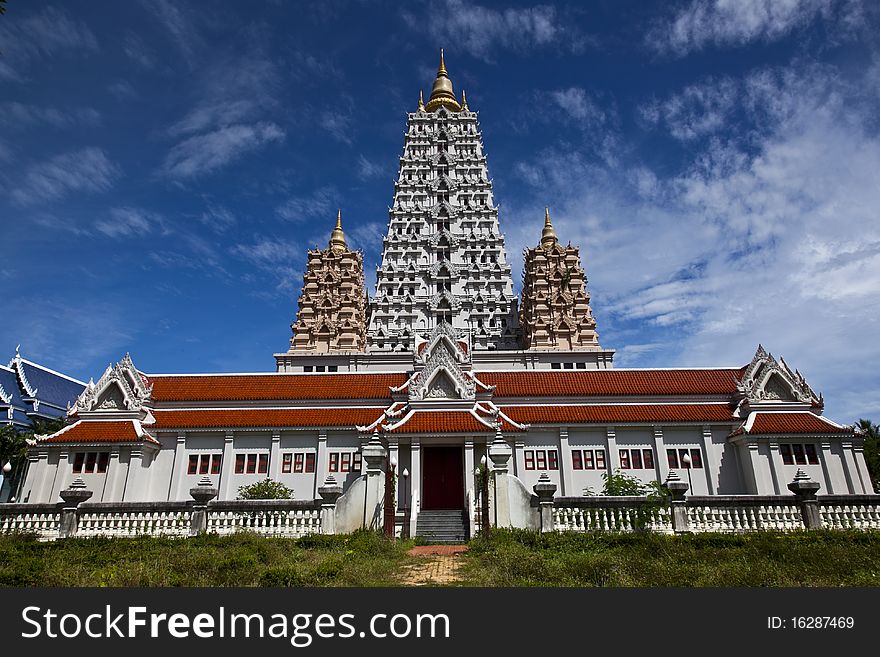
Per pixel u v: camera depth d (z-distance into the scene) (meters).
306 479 47.72
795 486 27.36
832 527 26.69
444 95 114.19
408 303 91.00
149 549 23.58
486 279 93.31
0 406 93.88
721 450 48.72
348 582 17.91
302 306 91.12
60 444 45.25
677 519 26.61
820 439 46.59
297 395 51.66
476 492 34.00
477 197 99.94
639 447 48.84
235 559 19.94
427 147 104.06
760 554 21.62
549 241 94.44
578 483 47.66
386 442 40.25
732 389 51.72
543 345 83.44
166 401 51.62
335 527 29.25
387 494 30.73
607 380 53.47
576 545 23.59
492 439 39.19
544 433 49.28
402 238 95.31
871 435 72.75
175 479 47.78
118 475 44.94
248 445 49.06
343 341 87.56
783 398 49.84
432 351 54.84
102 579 17.53
